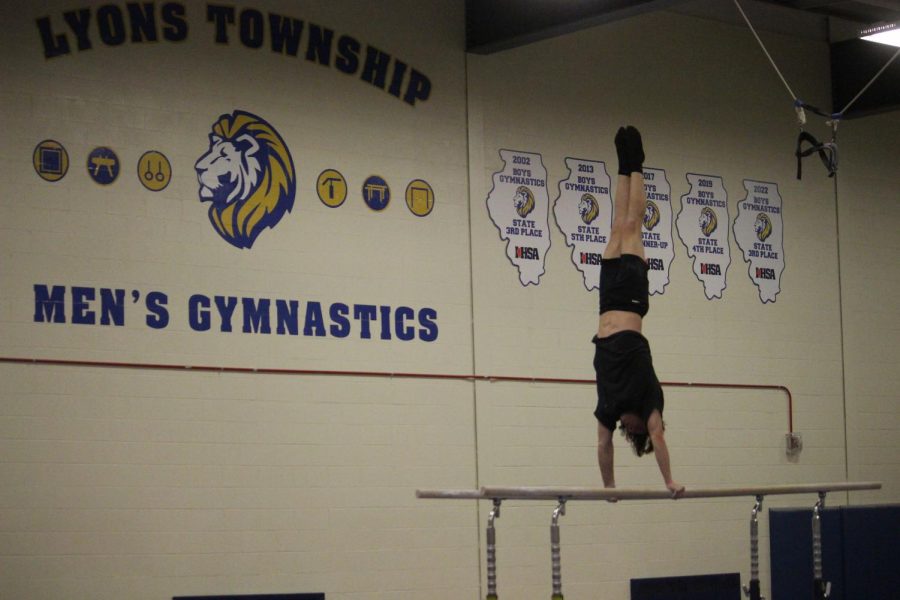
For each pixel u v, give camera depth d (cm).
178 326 1030
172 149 1051
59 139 1006
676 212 1318
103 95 1029
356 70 1148
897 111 1500
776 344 1361
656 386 774
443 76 1196
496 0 1188
